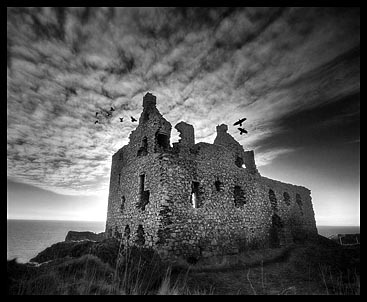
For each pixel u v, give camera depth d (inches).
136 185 584.7
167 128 589.6
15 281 216.1
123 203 642.8
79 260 290.7
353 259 427.8
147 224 498.9
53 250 443.2
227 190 624.7
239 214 625.6
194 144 612.1
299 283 331.0
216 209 573.9
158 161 525.3
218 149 652.7
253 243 628.7
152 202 506.3
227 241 563.2
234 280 347.6
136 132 661.3
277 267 437.1
